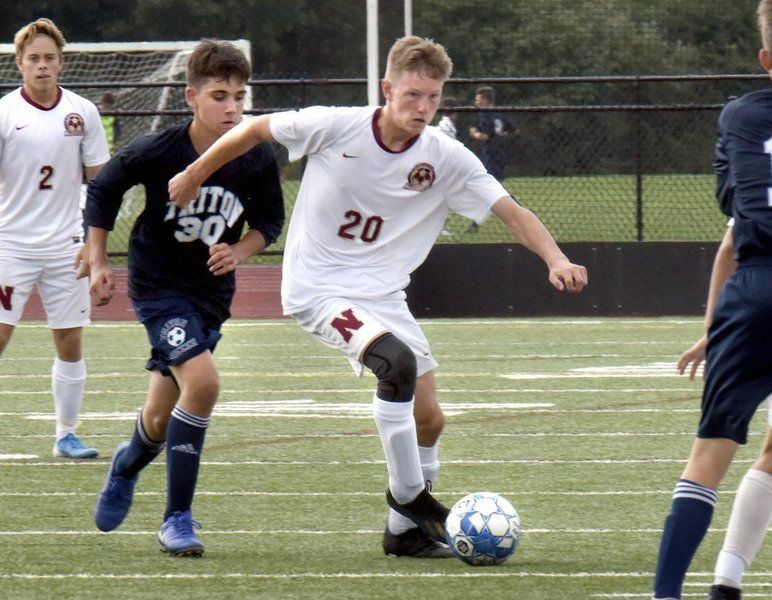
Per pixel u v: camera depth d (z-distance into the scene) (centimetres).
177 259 1839
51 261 2548
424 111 1684
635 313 5006
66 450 2570
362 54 11025
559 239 5838
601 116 6328
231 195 1838
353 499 2181
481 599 1579
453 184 1783
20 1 10862
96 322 4956
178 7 10931
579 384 3541
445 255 4994
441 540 1758
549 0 8000
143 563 1756
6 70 7631
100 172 1856
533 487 2277
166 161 1814
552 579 1675
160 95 7738
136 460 1862
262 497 2197
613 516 2052
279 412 3114
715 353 1407
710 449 1415
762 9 1473
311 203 1780
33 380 3631
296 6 10944
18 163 2533
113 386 3534
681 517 1402
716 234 5797
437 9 8119
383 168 1742
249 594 1599
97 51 7475
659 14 7931
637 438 2764
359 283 1772
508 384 3550
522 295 5003
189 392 1767
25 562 1762
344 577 1684
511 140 6300
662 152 6278
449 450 2631
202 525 1989
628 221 5962
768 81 6838
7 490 2253
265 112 5322
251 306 5219
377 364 1684
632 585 1645
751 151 1432
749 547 1477
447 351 4203
